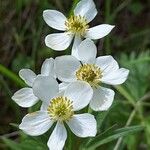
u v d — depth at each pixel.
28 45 0.33
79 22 0.19
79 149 0.17
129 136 0.27
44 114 0.17
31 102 0.17
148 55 0.31
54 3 0.34
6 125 0.30
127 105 0.28
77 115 0.17
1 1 0.34
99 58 0.18
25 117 0.16
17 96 0.17
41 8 0.32
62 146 0.16
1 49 0.34
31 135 0.16
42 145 0.18
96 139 0.17
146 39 0.35
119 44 0.35
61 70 0.17
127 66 0.30
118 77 0.17
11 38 0.34
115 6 0.35
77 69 0.17
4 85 0.26
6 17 0.34
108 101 0.17
